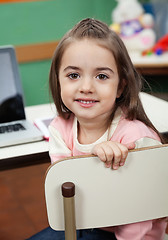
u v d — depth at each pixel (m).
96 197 0.79
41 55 3.18
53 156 1.09
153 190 0.81
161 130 1.31
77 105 0.92
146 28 2.98
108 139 0.99
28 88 3.24
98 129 1.01
